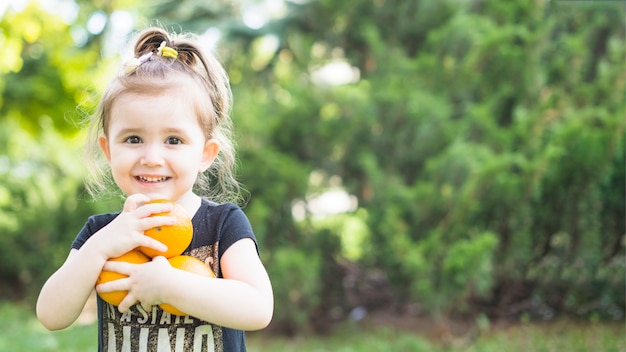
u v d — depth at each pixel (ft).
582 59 19.63
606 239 19.43
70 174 24.85
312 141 19.74
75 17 32.96
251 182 18.66
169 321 5.35
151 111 5.32
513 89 19.74
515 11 20.62
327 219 19.74
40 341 17.94
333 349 17.52
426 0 21.08
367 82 20.33
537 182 17.17
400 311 20.38
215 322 5.09
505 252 18.34
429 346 17.42
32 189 24.02
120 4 33.27
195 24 25.17
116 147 5.39
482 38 18.93
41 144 26.05
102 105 5.75
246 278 5.37
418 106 18.79
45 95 33.55
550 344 17.02
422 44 22.06
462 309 17.85
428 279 16.93
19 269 23.85
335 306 20.24
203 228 5.67
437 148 19.04
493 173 16.99
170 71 5.57
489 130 18.57
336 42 22.68
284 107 19.49
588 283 19.40
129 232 5.11
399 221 17.65
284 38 23.21
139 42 6.34
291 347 17.83
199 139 5.57
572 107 18.74
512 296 20.16
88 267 5.08
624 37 20.76
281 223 19.07
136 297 5.02
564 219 18.74
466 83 19.69
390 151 19.70
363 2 21.95
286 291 17.71
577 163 17.84
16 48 22.27
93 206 22.40
